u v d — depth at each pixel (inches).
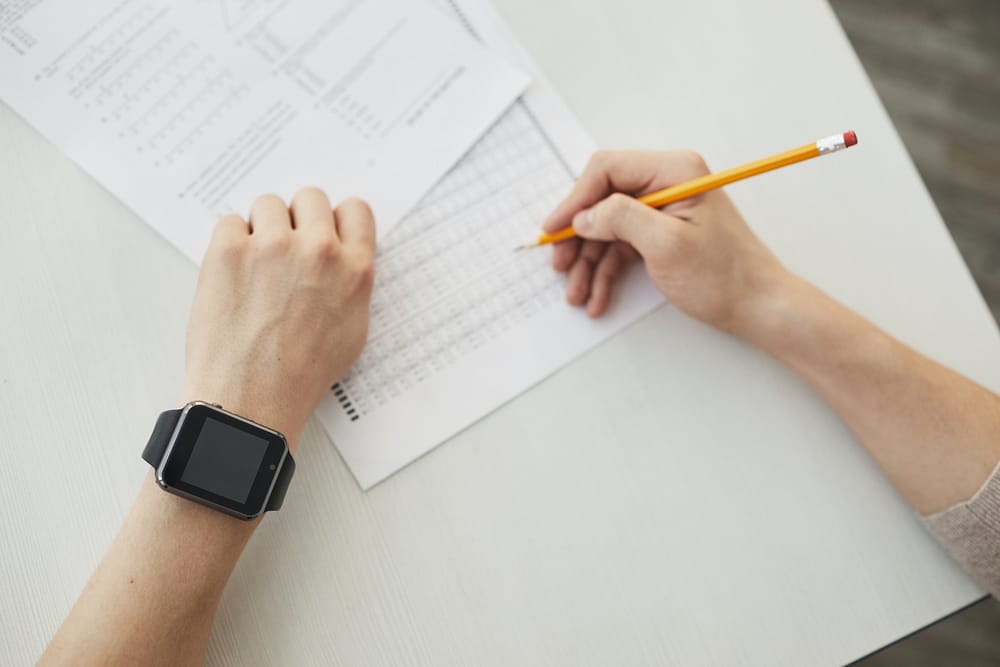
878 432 22.9
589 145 24.9
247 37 23.9
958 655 44.6
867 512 23.5
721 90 25.5
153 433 19.9
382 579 22.1
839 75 25.8
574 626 22.4
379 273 23.6
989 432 22.5
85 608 19.5
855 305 24.9
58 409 22.1
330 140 23.9
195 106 23.5
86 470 21.9
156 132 23.3
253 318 21.5
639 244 22.9
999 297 48.1
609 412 23.5
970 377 24.7
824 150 21.3
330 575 22.0
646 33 25.5
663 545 22.9
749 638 22.6
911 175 25.4
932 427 22.5
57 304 22.6
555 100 25.0
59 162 23.0
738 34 25.7
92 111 23.1
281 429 21.1
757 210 25.1
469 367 23.4
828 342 22.9
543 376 23.5
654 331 24.2
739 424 23.7
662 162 23.4
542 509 22.9
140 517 20.1
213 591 20.3
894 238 25.2
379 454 22.6
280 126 23.7
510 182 24.5
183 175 23.3
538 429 23.3
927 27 49.7
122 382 22.4
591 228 23.1
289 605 21.7
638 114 25.2
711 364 24.1
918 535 23.4
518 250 24.3
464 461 22.9
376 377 23.0
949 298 25.1
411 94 24.4
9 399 22.0
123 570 19.7
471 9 24.9
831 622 22.8
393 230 23.8
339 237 22.9
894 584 23.1
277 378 21.2
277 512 22.2
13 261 22.6
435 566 22.3
